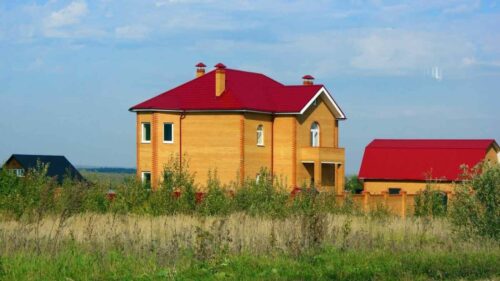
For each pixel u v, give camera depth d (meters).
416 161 53.25
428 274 15.98
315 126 53.09
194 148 49.53
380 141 55.97
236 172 48.53
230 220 24.80
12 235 17.62
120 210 30.06
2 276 14.62
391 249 18.95
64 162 69.38
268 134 51.06
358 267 16.31
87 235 18.16
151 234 19.14
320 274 15.52
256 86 52.28
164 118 49.56
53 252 16.52
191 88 51.00
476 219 21.31
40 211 21.91
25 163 66.69
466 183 21.94
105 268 15.44
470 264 16.89
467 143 53.78
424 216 27.67
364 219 26.89
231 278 14.93
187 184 33.19
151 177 49.38
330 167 53.25
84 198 30.81
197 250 16.44
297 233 19.30
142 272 15.27
